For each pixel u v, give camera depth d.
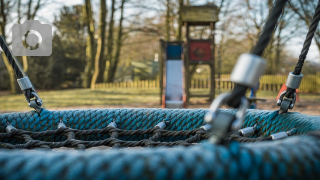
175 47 12.73
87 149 1.09
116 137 1.10
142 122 1.21
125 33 27.77
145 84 25.19
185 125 1.19
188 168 0.38
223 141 0.44
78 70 30.69
